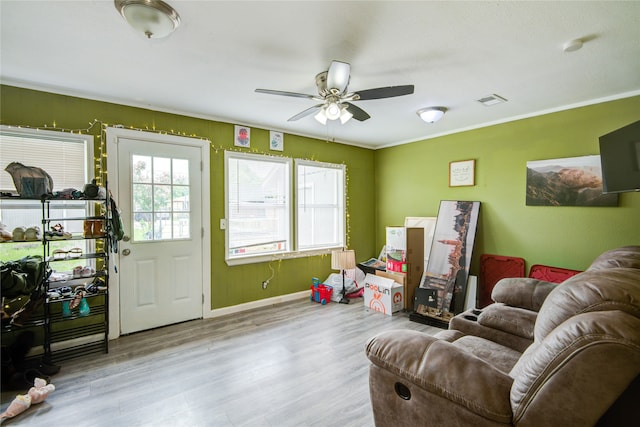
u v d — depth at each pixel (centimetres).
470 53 205
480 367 113
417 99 291
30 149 255
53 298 245
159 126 315
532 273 331
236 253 371
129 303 298
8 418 180
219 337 294
